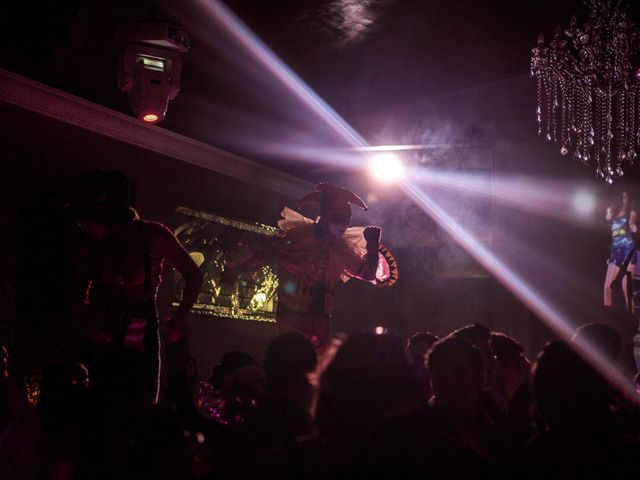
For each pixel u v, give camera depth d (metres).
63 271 7.14
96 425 2.79
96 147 7.95
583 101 10.07
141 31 6.01
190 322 9.16
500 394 4.73
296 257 5.08
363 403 2.14
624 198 10.76
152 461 2.41
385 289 12.83
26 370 6.96
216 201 9.76
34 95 7.12
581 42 8.22
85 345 4.02
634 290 10.49
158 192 8.77
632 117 9.55
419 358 4.85
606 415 2.27
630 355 10.07
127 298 3.83
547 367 2.30
